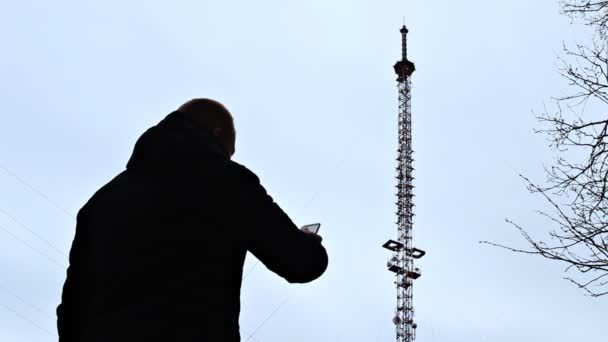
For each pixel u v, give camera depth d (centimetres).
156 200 246
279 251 252
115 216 250
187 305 230
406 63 7906
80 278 255
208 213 246
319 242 273
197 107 292
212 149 268
